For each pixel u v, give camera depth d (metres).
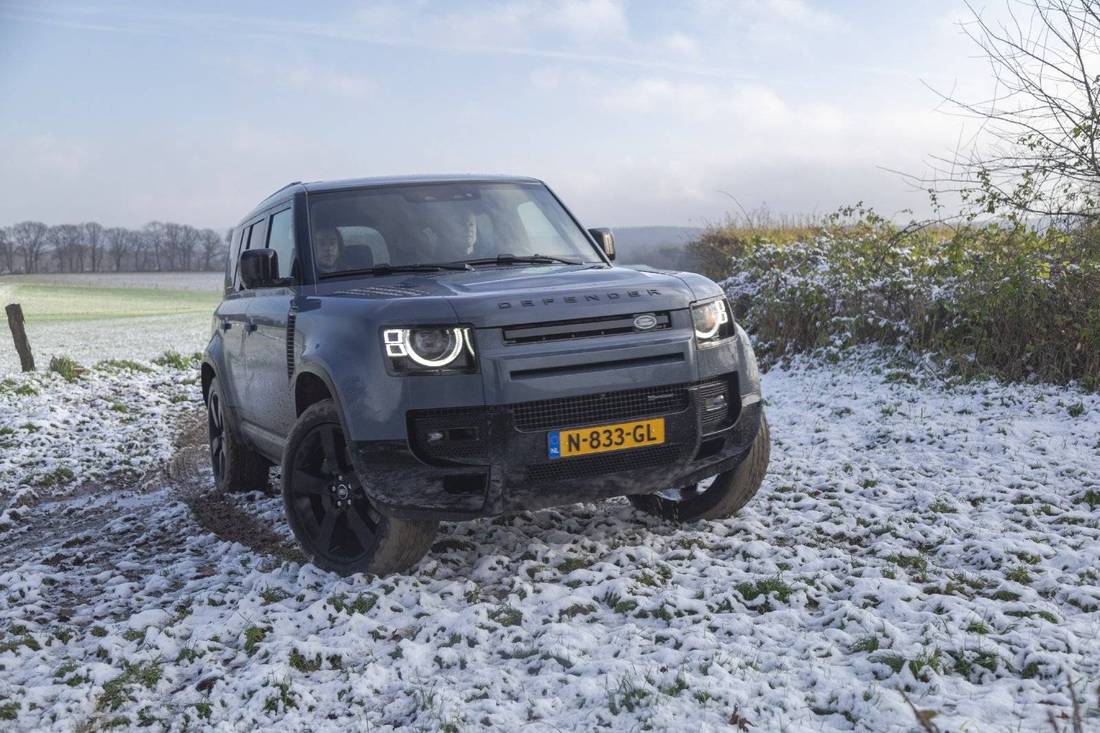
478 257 5.29
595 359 4.22
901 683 3.08
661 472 4.42
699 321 4.52
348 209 5.48
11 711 3.41
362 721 3.16
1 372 26.42
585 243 5.73
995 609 3.64
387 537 4.34
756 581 4.08
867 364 10.23
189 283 122.75
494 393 4.11
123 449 9.97
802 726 2.87
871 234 12.80
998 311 8.97
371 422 4.18
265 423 5.82
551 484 4.23
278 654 3.68
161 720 3.34
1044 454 6.27
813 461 6.64
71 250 147.25
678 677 3.16
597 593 4.11
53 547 6.11
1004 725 2.78
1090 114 7.43
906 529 4.87
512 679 3.33
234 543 5.65
